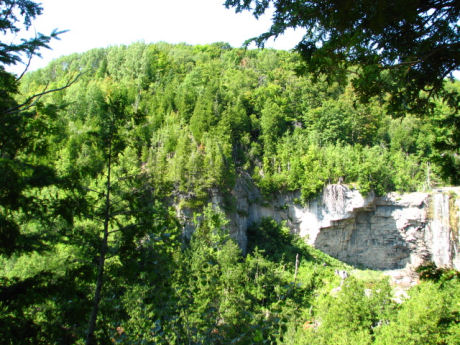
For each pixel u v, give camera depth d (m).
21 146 8.59
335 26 5.80
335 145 71.19
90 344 8.61
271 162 66.69
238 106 70.62
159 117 63.16
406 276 58.22
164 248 9.66
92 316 8.79
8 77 8.43
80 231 9.48
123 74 96.06
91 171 9.41
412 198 59.00
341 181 61.06
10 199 7.70
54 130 9.09
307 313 33.12
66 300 8.85
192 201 47.56
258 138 71.19
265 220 62.03
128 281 9.48
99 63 106.19
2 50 7.69
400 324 23.67
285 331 26.56
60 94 54.91
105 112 9.70
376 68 5.99
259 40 6.46
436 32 6.12
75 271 9.09
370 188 59.34
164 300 10.34
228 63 106.75
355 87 6.89
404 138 70.25
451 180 7.95
